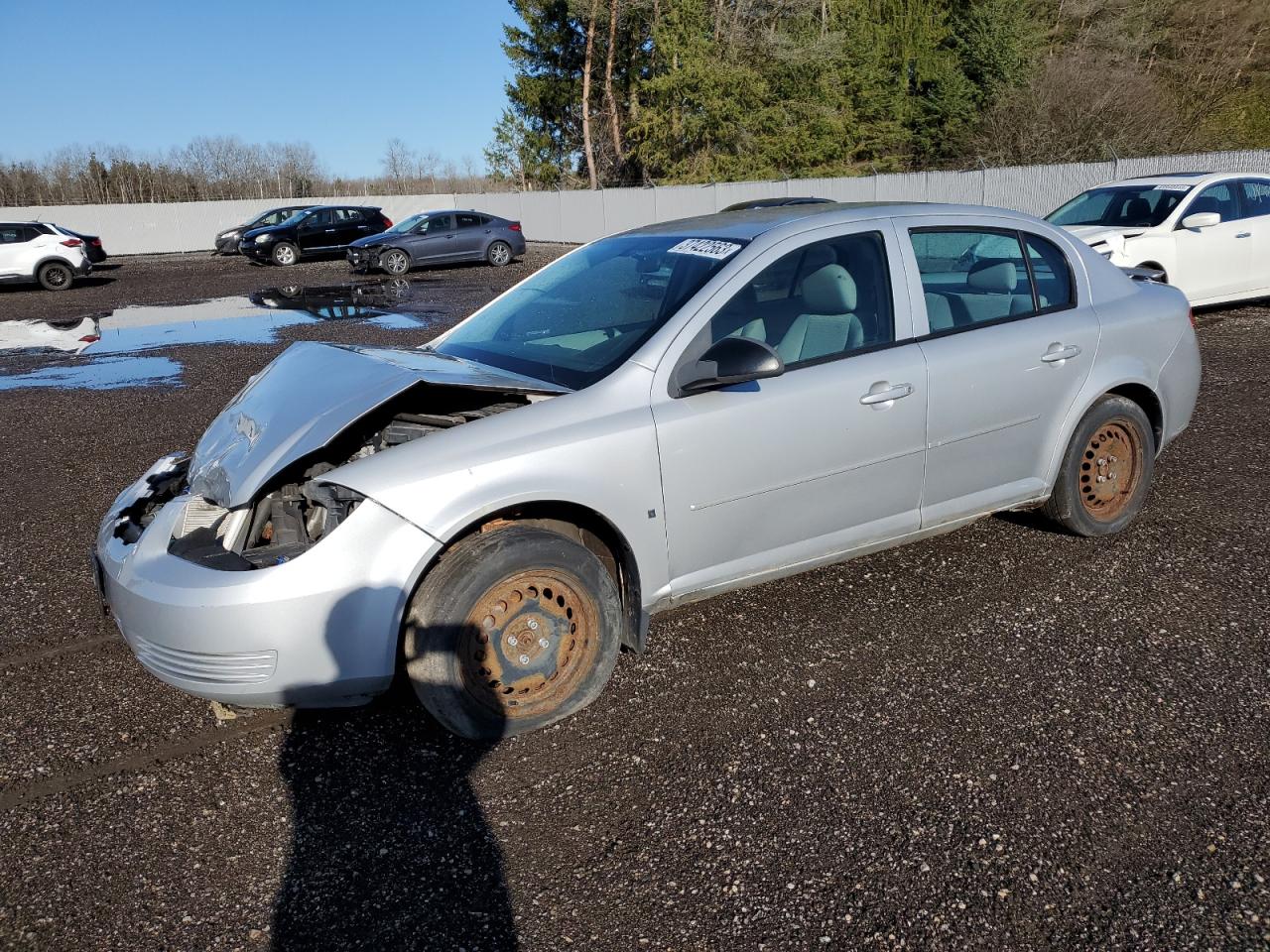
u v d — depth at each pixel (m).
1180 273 9.80
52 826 2.73
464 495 2.86
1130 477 4.45
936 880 2.40
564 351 3.52
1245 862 2.42
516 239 24.19
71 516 5.54
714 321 3.33
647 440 3.11
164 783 2.92
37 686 3.54
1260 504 4.96
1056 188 21.00
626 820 2.68
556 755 3.00
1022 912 2.29
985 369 3.79
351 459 3.26
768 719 3.16
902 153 39.75
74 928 2.33
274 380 3.51
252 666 2.74
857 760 2.91
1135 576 4.12
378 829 2.68
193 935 2.30
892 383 3.56
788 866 2.47
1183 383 4.52
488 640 2.96
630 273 3.78
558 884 2.44
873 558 4.44
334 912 2.37
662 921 2.30
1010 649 3.55
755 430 3.29
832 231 3.62
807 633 3.75
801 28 38.41
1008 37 36.59
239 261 29.11
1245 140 29.36
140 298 18.91
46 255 20.97
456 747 3.07
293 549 2.85
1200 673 3.33
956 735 3.03
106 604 3.31
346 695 2.85
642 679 3.44
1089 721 3.07
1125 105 28.59
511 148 44.97
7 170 46.38
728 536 3.36
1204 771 2.79
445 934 2.28
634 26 40.38
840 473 3.52
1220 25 31.94
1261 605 3.82
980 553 4.44
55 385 9.80
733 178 36.06
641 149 38.41
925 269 3.77
